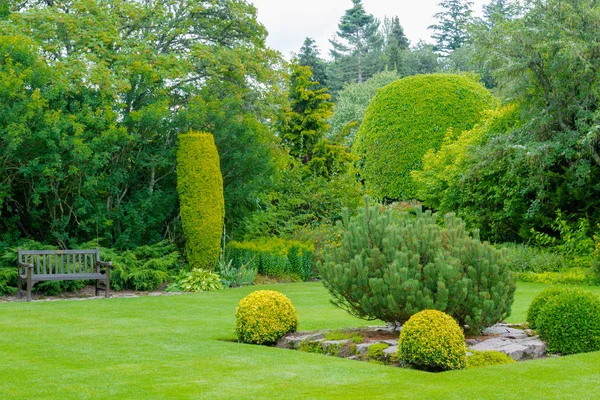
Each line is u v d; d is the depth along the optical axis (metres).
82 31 15.59
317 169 22.22
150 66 15.23
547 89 17.06
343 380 5.59
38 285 13.18
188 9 17.42
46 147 13.32
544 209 18.22
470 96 25.72
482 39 17.44
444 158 21.00
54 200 14.12
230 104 16.30
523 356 6.78
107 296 12.65
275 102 18.83
